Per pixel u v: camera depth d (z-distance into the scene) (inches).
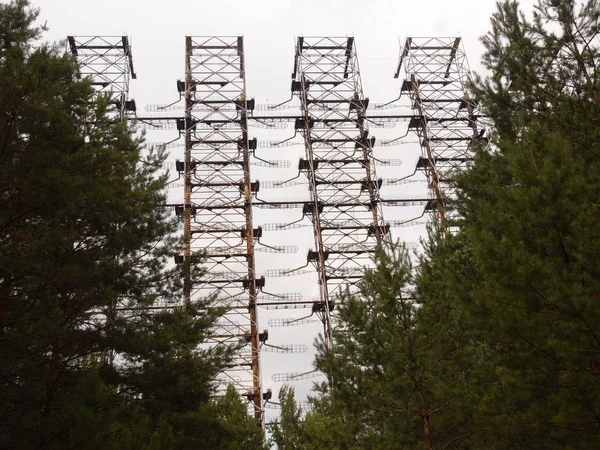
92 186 728.3
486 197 697.6
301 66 2374.5
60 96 753.6
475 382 668.7
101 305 791.7
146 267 848.9
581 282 505.7
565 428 514.3
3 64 685.3
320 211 2154.3
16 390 690.2
